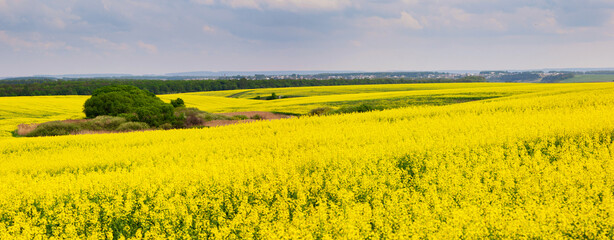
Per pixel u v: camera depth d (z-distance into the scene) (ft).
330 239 22.22
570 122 55.31
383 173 36.29
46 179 42.78
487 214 25.05
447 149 42.86
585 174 32.35
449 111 88.48
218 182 35.81
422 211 25.46
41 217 33.37
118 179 38.75
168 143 68.64
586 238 23.67
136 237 26.99
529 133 49.03
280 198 30.66
